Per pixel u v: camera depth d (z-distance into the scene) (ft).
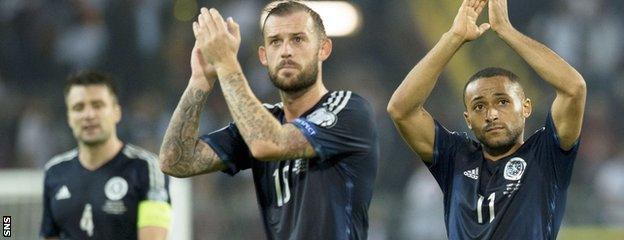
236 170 51.55
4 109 154.40
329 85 156.46
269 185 49.37
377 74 159.53
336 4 144.87
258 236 127.24
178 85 157.69
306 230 47.57
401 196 134.82
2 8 163.32
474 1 50.90
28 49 162.30
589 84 155.84
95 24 162.09
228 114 147.33
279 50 48.19
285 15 48.44
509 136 50.70
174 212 90.12
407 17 163.12
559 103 50.08
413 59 161.48
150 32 161.68
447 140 52.85
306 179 48.06
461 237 51.11
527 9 162.40
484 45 157.99
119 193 68.13
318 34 48.85
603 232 106.93
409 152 143.64
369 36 162.71
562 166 50.78
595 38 158.40
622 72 157.69
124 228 68.18
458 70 156.35
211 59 48.39
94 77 68.95
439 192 130.82
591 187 135.95
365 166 48.78
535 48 50.14
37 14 163.43
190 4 162.09
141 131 146.72
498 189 50.65
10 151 151.74
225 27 48.65
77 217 68.64
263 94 151.33
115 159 68.95
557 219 50.90
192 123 50.19
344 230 47.80
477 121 51.11
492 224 50.14
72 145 148.97
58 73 161.48
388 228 131.54
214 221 127.44
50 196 69.67
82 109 68.33
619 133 150.20
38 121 151.43
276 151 46.93
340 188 48.06
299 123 47.70
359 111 48.98
